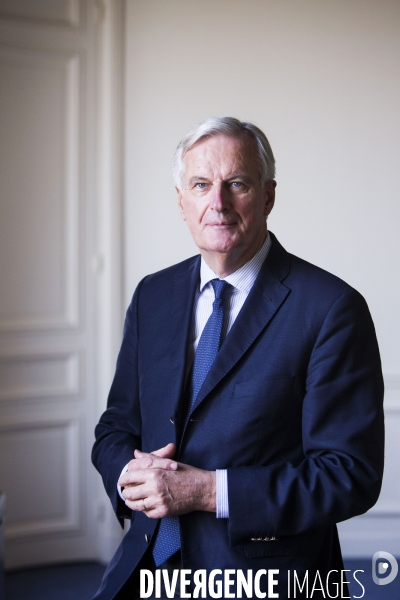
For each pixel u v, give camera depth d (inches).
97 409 140.1
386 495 141.6
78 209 136.3
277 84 139.0
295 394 56.0
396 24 138.8
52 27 131.7
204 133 57.6
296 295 58.2
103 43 135.3
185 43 137.8
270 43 138.7
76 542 139.6
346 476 52.9
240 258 59.8
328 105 139.4
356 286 141.3
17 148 131.6
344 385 55.1
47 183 134.5
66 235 136.6
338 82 139.2
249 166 57.2
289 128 139.5
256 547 54.3
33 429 136.0
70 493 139.3
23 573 133.6
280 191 139.7
